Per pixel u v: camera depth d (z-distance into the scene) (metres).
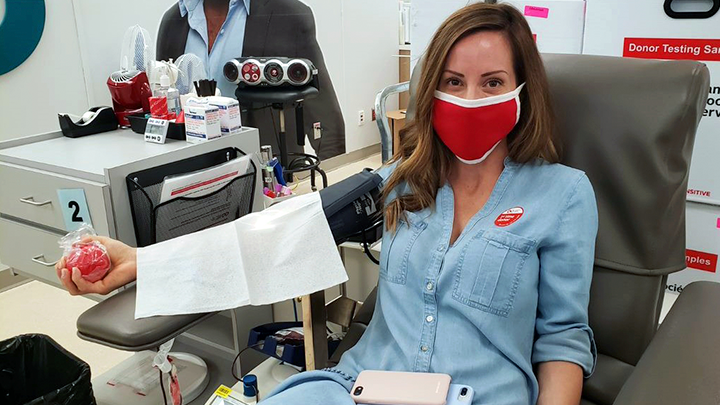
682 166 1.05
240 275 1.08
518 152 1.08
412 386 0.93
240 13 3.31
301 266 1.10
